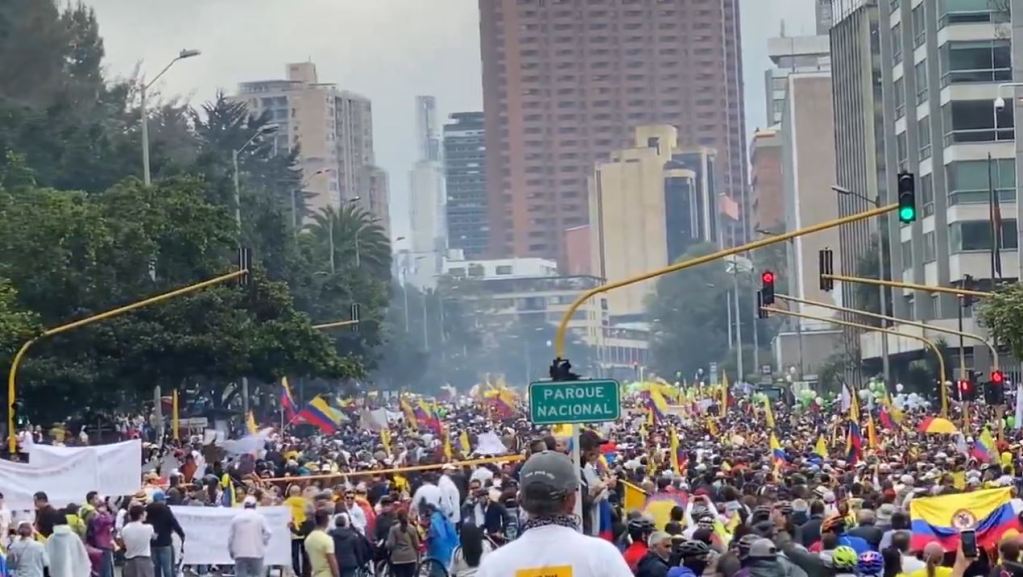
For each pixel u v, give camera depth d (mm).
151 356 80250
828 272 66250
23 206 77625
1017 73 110625
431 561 36469
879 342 147500
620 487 40375
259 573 38844
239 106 186000
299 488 48781
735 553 21250
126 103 151000
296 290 132500
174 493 43719
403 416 122062
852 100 174250
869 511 28859
